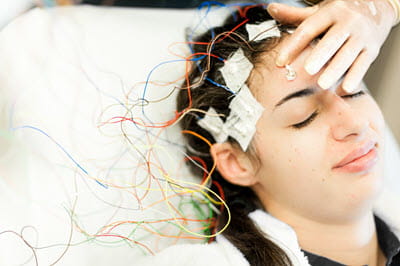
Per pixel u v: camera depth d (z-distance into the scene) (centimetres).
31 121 106
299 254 97
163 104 116
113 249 104
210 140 106
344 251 100
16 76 108
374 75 159
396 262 107
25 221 98
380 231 108
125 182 110
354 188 90
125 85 117
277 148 93
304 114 88
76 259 100
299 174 92
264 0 126
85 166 107
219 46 100
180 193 109
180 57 121
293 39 88
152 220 110
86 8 126
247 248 99
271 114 91
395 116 161
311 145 90
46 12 120
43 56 113
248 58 94
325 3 99
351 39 90
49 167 104
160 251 105
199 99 101
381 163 93
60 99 110
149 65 121
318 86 88
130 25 126
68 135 108
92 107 112
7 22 117
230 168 106
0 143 102
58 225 100
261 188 106
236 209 109
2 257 94
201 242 114
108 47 120
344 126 86
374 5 100
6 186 100
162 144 116
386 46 152
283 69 90
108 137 111
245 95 94
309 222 100
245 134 96
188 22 132
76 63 115
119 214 107
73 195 104
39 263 96
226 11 131
